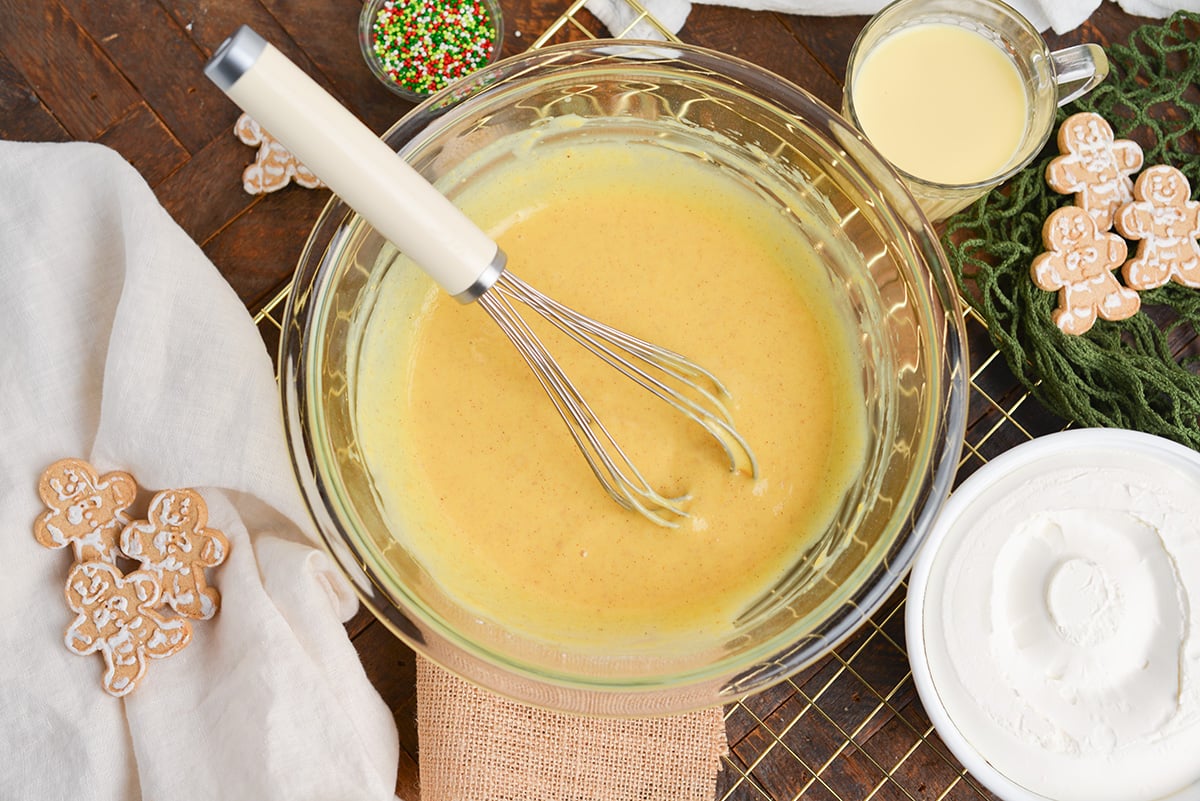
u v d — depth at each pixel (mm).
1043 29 699
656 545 652
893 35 676
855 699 673
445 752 660
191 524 651
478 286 542
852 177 632
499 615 646
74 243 662
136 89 689
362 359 663
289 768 638
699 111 643
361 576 614
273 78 495
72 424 661
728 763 672
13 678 644
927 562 647
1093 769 641
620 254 668
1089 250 660
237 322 655
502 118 640
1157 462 647
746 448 639
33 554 648
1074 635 639
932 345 614
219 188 686
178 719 649
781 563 651
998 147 674
